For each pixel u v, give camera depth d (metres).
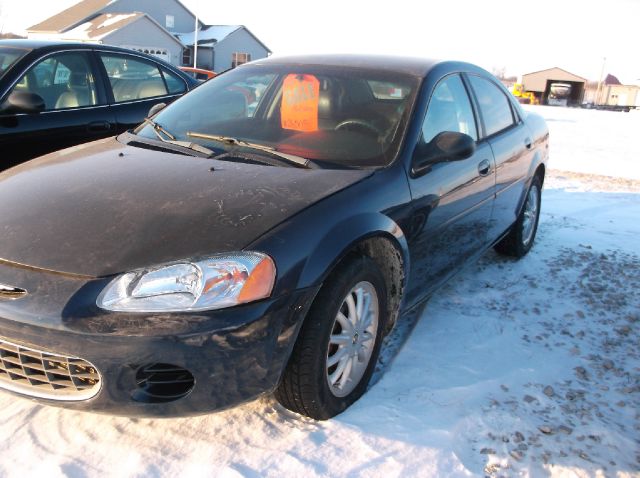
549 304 3.94
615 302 4.04
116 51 5.37
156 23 38.16
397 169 2.87
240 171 2.72
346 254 2.44
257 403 2.63
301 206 2.40
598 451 2.46
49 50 4.88
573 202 7.19
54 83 4.86
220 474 2.20
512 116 4.51
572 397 2.85
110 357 2.04
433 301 3.88
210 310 2.07
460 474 2.28
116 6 42.03
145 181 2.62
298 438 2.41
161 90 5.69
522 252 4.83
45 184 2.69
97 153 3.09
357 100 3.25
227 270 2.11
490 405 2.72
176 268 2.11
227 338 2.08
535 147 4.71
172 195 2.47
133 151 3.07
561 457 2.41
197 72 20.27
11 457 2.24
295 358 2.32
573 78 74.25
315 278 2.26
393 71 3.44
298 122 3.20
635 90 77.88
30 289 2.11
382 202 2.67
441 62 3.68
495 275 4.42
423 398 2.74
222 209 2.36
